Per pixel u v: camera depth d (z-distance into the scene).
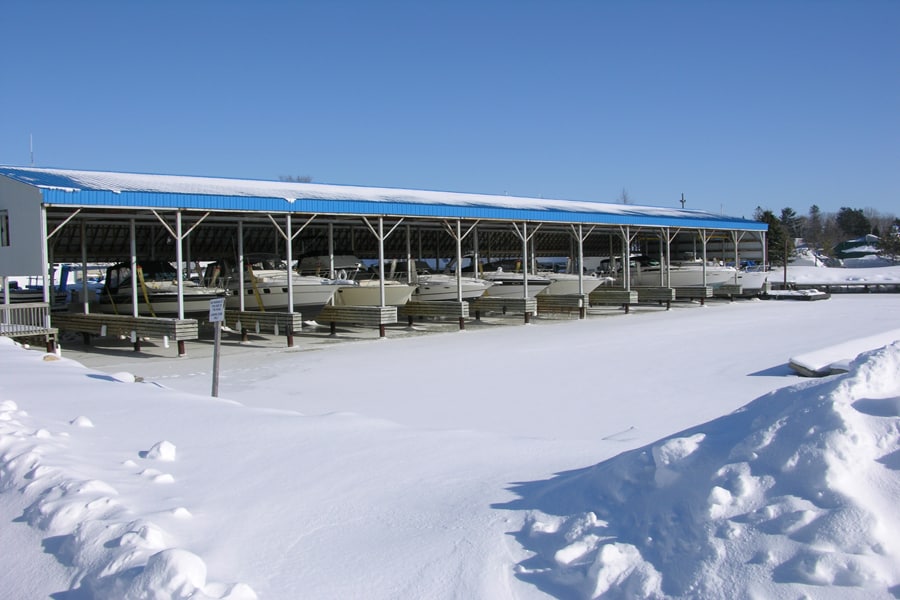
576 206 29.73
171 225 21.06
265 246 28.97
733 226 31.09
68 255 25.89
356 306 19.94
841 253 79.88
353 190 24.47
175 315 20.98
